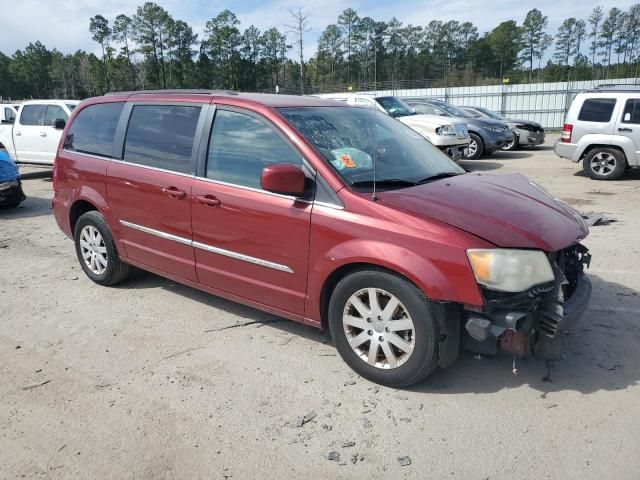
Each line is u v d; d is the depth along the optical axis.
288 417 3.24
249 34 77.12
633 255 6.02
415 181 3.85
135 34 78.94
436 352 3.29
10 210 9.87
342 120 4.24
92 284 5.59
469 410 3.26
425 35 94.56
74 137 5.54
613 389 3.44
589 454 2.85
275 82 75.50
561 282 3.24
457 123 13.10
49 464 2.88
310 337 4.28
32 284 5.65
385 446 2.96
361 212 3.40
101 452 2.97
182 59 79.44
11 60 105.88
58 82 94.88
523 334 3.17
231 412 3.30
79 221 5.45
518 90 28.16
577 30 95.81
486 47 96.31
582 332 4.21
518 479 2.70
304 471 2.79
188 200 4.29
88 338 4.34
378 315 3.44
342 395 3.45
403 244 3.22
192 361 3.93
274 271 3.87
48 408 3.39
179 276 4.63
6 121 14.03
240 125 4.07
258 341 4.22
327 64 83.38
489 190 3.81
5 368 3.89
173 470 2.82
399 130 4.71
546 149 18.47
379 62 85.31
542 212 3.56
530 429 3.07
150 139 4.71
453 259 3.10
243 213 3.93
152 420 3.24
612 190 10.20
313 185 3.63
